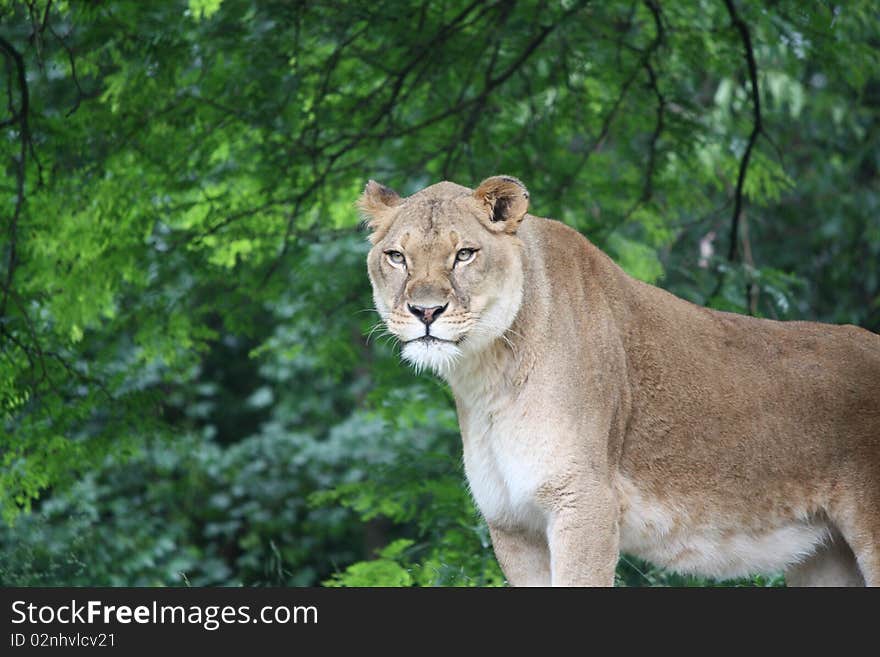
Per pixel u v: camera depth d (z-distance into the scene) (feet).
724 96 60.13
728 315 30.27
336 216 53.06
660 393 28.43
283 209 50.11
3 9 40.34
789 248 80.43
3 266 46.19
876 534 28.45
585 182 51.98
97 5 42.09
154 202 48.21
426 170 54.24
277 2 44.57
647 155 52.70
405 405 51.90
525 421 26.84
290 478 79.71
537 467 26.73
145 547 69.26
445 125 50.85
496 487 27.55
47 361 45.14
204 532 78.64
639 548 28.78
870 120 78.84
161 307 49.06
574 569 26.53
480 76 49.90
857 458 28.71
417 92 49.83
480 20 48.37
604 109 51.96
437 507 45.21
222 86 45.60
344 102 48.91
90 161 45.83
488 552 40.91
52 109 47.19
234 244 49.67
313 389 82.99
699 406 28.53
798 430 28.76
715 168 56.65
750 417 28.66
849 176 80.23
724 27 50.16
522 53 47.37
